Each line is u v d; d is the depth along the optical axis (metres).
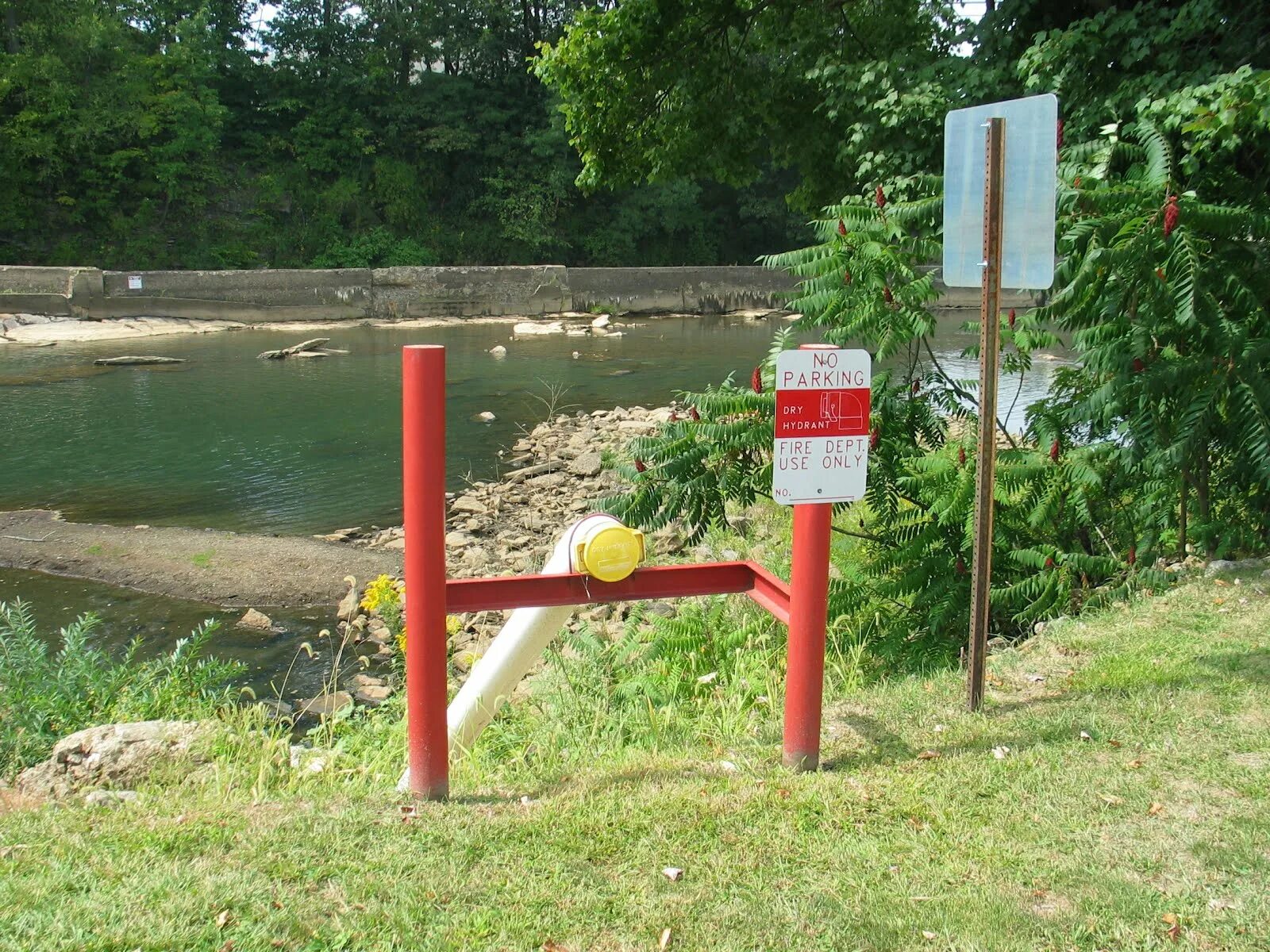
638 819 3.63
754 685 5.96
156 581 9.55
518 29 49.81
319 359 27.03
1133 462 6.67
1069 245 6.73
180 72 42.62
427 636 3.81
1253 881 3.20
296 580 9.53
